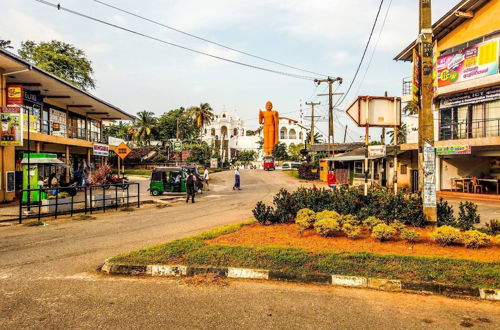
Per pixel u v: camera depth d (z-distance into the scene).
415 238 6.77
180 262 5.86
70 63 36.22
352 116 9.77
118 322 3.90
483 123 19.31
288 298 4.70
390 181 26.77
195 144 67.50
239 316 4.10
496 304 4.55
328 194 9.40
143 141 73.62
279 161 74.69
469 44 20.12
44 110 23.19
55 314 4.10
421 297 4.78
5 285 5.11
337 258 5.71
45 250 7.21
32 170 14.56
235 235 7.65
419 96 8.32
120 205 15.00
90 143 26.27
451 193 20.16
